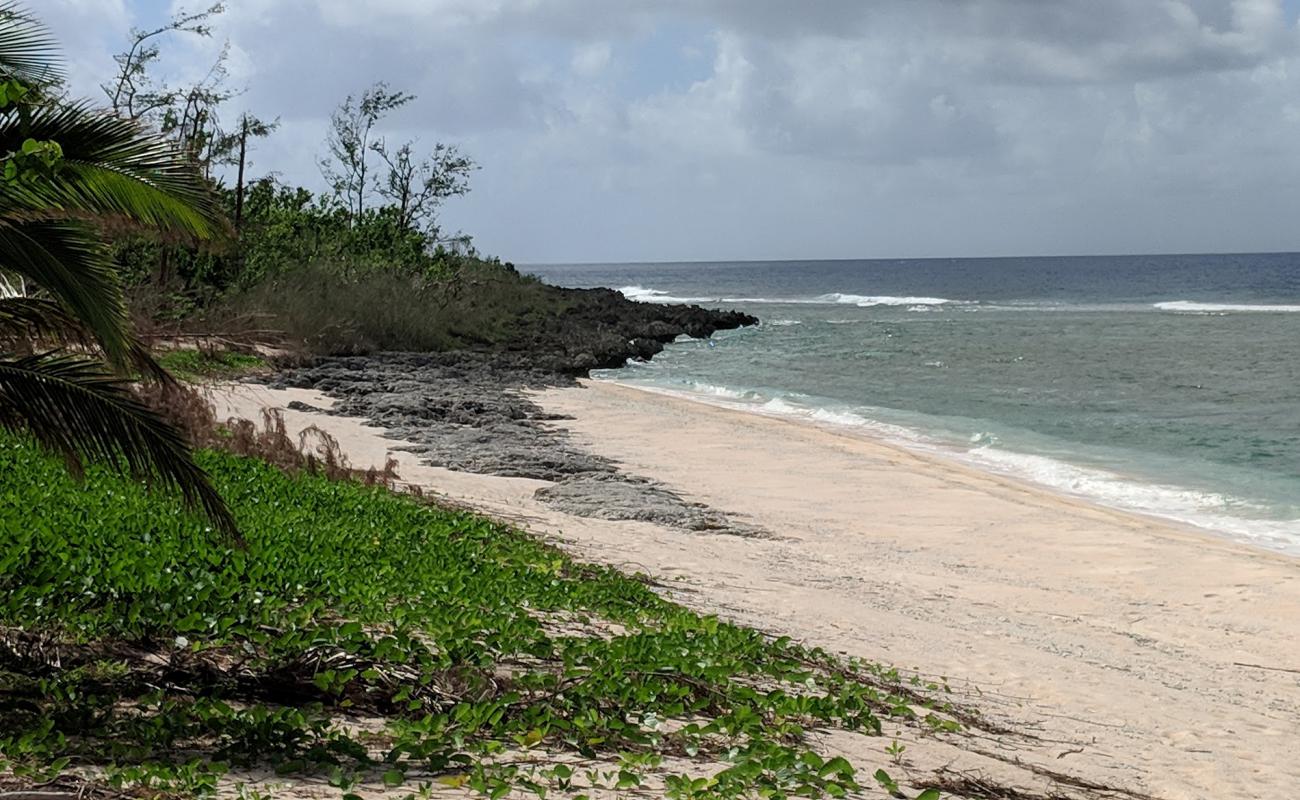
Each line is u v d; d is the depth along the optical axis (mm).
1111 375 46719
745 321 78250
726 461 26953
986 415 36656
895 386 44531
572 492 21797
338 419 29297
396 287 51312
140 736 5930
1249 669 13688
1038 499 23672
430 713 7203
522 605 10953
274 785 5438
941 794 7238
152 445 8203
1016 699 11156
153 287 30750
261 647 7852
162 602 8164
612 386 42312
